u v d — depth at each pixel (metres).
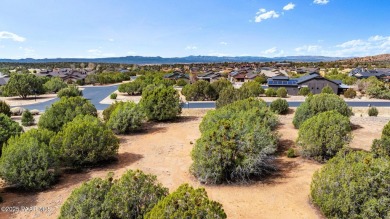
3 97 51.75
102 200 6.75
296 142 13.06
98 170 12.20
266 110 16.86
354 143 14.35
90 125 12.96
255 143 10.84
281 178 10.55
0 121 14.87
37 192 10.30
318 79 51.28
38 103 42.78
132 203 6.61
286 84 52.03
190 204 5.55
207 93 37.19
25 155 10.68
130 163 12.83
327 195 7.57
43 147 11.17
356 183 7.08
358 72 86.38
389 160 7.77
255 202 8.77
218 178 10.25
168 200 5.65
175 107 22.09
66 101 19.98
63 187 10.62
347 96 40.91
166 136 17.50
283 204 8.57
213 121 15.18
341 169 7.69
